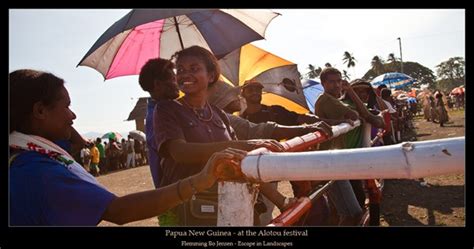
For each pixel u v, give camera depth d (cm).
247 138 209
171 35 279
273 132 206
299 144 148
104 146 1445
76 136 217
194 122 153
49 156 117
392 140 589
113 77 279
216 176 97
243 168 92
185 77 158
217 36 271
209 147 136
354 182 304
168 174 158
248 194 95
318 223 260
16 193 112
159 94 188
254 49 350
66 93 132
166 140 143
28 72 128
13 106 122
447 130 811
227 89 247
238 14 277
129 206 109
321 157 83
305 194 169
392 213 360
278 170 88
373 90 470
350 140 309
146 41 278
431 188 429
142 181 934
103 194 112
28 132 125
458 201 369
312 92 504
